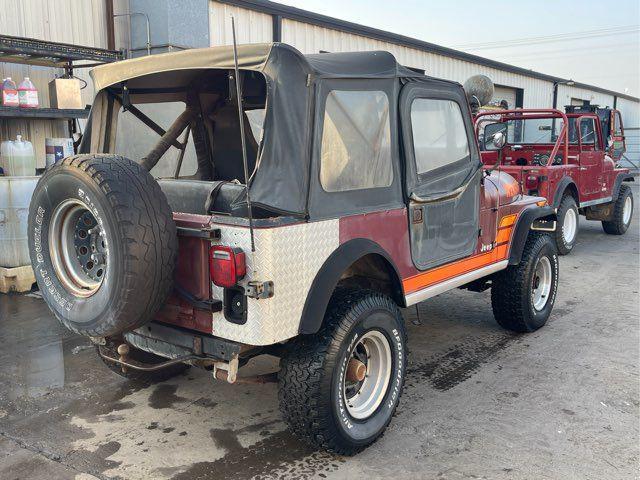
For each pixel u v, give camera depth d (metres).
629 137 27.23
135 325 2.75
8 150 6.23
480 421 3.56
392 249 3.38
